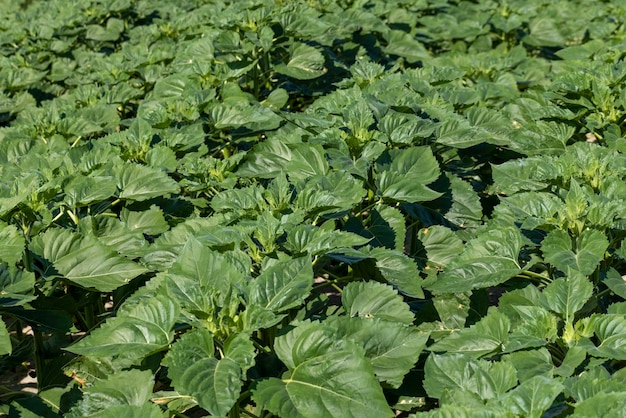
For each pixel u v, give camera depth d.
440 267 6.20
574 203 4.98
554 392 3.17
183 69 9.00
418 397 4.54
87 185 5.79
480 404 3.46
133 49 11.17
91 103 9.13
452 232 6.31
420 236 6.38
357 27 10.91
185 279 4.16
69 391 4.60
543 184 5.80
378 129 6.79
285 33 9.20
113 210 6.41
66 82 11.37
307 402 3.64
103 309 6.18
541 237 5.26
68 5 14.96
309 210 5.17
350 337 4.16
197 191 6.54
